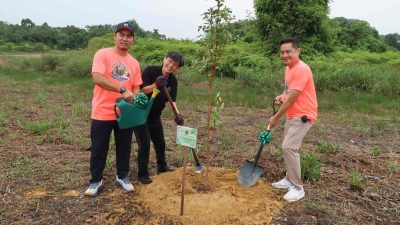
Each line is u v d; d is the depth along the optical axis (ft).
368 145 22.12
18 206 12.79
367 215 13.08
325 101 36.86
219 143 20.80
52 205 12.92
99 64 12.50
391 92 40.93
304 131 13.23
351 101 36.76
